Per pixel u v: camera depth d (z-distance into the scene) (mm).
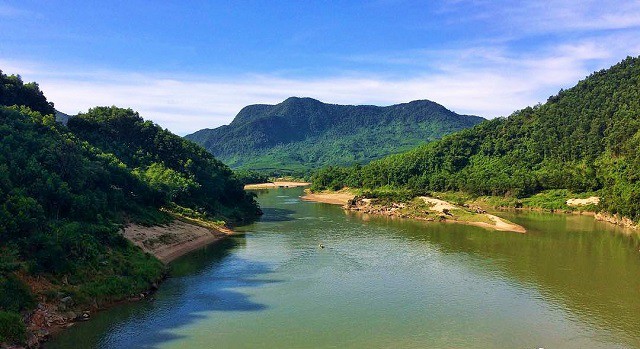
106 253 71062
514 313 60906
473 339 52750
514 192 192750
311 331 54562
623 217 137250
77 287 59656
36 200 71750
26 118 101312
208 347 49781
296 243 108188
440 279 76688
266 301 65188
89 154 111875
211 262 88188
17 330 46875
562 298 66875
